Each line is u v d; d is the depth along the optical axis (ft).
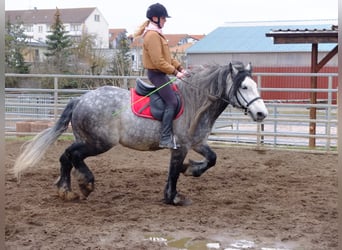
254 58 116.67
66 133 38.58
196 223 18.01
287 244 15.85
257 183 24.90
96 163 29.94
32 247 15.37
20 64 108.99
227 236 16.62
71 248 15.30
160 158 31.78
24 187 23.44
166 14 19.15
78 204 20.44
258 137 34.91
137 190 23.21
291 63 113.09
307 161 30.94
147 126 19.34
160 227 17.49
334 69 102.68
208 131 19.99
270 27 128.98
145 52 19.31
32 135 40.01
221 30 130.82
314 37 35.19
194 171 20.22
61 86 88.89
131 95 19.72
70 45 115.96
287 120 34.32
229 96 19.44
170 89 19.17
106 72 101.55
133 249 15.28
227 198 21.61
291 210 19.77
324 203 20.93
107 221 18.11
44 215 18.76
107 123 19.42
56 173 26.61
